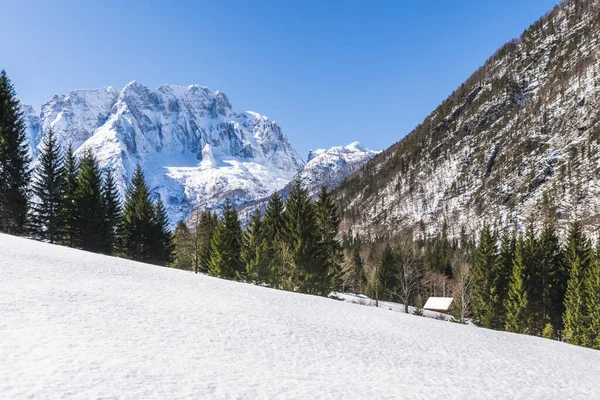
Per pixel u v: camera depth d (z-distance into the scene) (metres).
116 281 18.69
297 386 8.33
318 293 44.62
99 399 5.93
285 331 14.09
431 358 14.04
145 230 60.28
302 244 43.72
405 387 9.73
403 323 22.05
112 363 7.70
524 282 44.50
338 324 17.91
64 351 8.00
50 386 6.14
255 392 7.48
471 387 10.82
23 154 45.38
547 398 10.95
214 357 9.48
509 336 24.33
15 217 44.41
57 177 49.47
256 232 51.28
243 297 21.17
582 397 11.66
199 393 6.89
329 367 10.52
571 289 41.50
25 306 11.29
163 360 8.51
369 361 12.04
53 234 49.06
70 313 11.38
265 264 47.84
